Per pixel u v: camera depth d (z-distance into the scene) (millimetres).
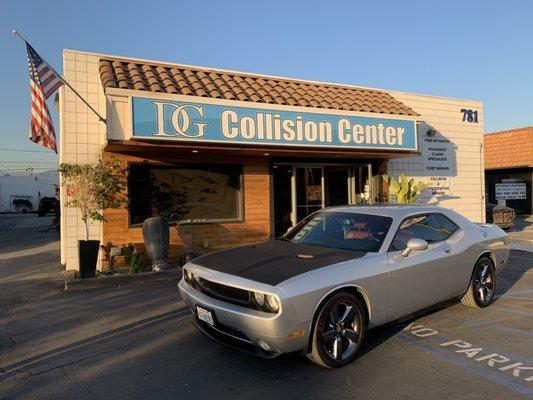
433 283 5234
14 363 4465
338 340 4191
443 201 14711
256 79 11281
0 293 7508
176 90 8930
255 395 3691
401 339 4984
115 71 9117
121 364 4375
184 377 4051
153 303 6684
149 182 10023
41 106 7887
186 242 10234
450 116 14891
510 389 3764
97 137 9492
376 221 5242
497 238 6520
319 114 10008
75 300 6934
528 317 5812
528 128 25844
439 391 3732
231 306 4070
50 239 16125
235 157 10828
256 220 11086
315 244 5242
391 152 11258
